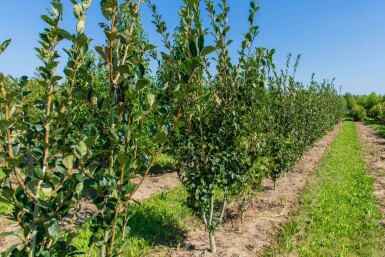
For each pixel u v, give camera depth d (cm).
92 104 197
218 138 398
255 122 463
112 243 198
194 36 343
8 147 150
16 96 152
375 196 750
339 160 1257
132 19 204
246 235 515
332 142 1895
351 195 754
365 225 573
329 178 922
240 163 446
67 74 173
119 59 191
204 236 508
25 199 172
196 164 410
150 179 891
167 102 306
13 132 164
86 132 164
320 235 523
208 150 403
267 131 614
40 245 173
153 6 345
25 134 179
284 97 838
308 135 1103
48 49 173
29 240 167
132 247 431
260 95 429
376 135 2480
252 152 469
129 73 176
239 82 426
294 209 640
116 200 185
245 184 480
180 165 418
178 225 530
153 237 479
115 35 167
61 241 180
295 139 871
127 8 204
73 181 170
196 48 201
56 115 185
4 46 139
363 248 479
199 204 418
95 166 167
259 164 532
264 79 436
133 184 186
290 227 545
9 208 560
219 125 415
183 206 620
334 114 2531
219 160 396
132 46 216
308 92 1185
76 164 177
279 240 497
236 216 592
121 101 193
